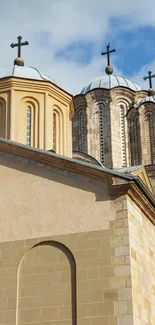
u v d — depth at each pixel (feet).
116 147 120.16
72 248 57.36
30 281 57.16
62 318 54.65
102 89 125.39
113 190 58.44
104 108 124.77
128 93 126.41
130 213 58.08
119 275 54.65
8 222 60.75
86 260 56.39
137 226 59.72
